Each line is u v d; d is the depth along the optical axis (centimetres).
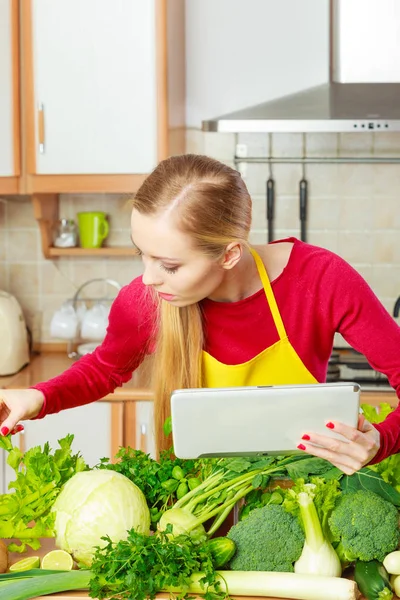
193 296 126
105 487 117
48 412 143
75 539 115
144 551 106
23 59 270
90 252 294
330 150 299
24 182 274
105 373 154
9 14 268
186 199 118
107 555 108
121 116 270
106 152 271
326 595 106
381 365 144
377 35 268
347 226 302
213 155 302
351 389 108
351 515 111
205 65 299
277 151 300
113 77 269
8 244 310
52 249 296
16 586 106
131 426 258
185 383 147
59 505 119
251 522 113
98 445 259
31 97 271
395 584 110
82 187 273
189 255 119
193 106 300
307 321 149
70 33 268
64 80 270
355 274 146
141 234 120
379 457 120
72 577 109
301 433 112
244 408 109
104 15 267
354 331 145
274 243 154
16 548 124
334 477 119
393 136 297
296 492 115
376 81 270
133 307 149
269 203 301
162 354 146
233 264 126
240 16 296
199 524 117
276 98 293
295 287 148
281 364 152
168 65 272
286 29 295
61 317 294
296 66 296
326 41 294
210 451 114
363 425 117
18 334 278
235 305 148
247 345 152
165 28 267
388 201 301
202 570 108
